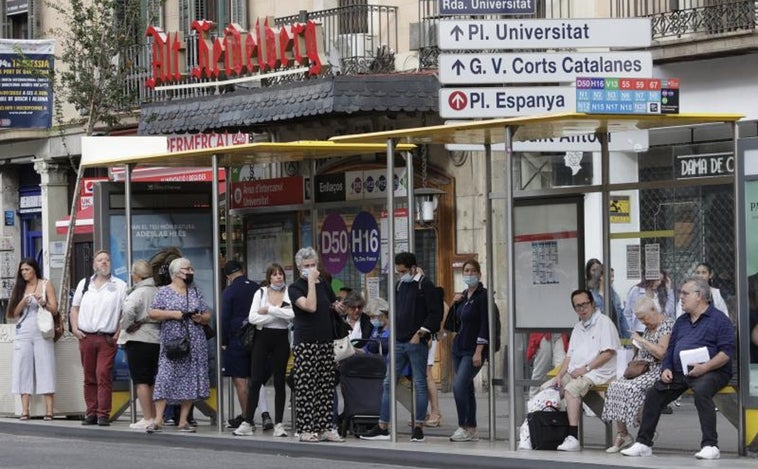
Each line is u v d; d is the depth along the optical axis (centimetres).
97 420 2291
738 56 2723
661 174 2641
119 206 2364
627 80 1766
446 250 3077
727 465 1675
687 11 2764
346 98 2905
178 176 3309
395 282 2048
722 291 2528
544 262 2011
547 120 1791
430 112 3002
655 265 2275
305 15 3394
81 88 3281
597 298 2186
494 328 2031
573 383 1877
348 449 1906
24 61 3466
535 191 2009
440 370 2952
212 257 2400
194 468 1784
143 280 2197
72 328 2302
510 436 1870
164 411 2306
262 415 2208
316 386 1994
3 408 2477
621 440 1852
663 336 1817
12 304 2380
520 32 2080
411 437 2059
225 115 3156
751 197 1788
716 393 1777
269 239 2756
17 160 4331
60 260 4238
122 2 3328
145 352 2183
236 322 2181
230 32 3234
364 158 2822
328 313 2009
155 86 3406
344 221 2884
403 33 3219
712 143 2588
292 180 2692
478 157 3020
